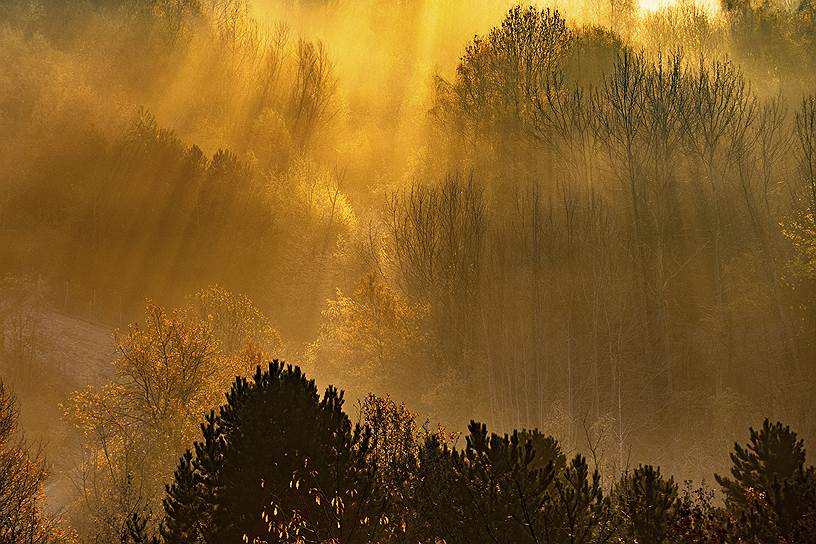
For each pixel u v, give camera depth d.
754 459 25.59
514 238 98.19
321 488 23.48
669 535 21.27
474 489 22.14
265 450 23.55
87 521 48.34
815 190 89.81
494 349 92.56
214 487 23.92
